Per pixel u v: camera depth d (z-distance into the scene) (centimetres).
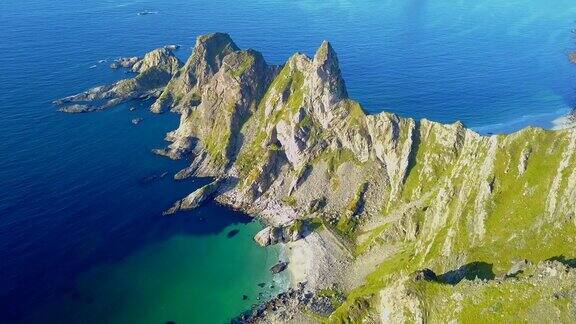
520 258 15488
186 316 19662
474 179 19362
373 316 16862
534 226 16238
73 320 19112
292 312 19650
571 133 17788
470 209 18425
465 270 15950
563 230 15488
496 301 13112
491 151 19338
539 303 12412
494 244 16288
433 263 17325
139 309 19850
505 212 17438
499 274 15262
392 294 15800
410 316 14675
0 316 19075
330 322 17288
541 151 18062
